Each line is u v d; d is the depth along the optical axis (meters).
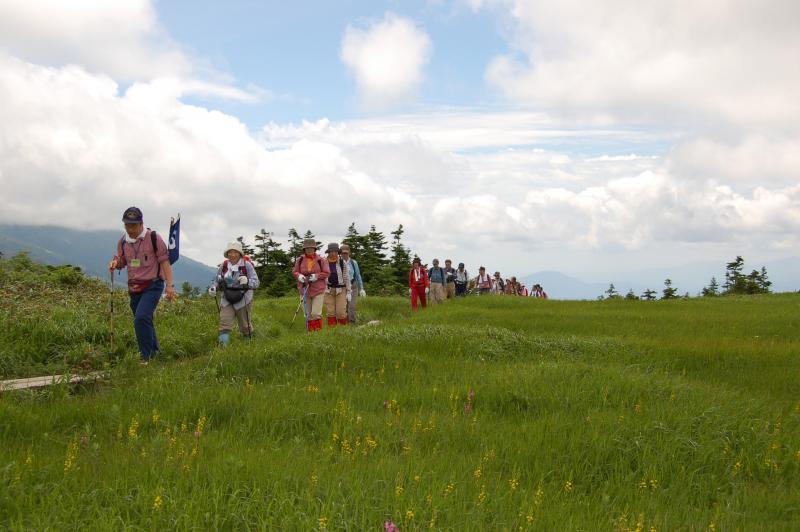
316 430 7.01
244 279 13.05
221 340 13.06
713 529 5.03
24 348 11.34
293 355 10.61
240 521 4.44
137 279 10.91
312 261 15.81
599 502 5.54
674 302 31.00
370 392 8.85
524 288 42.88
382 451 6.27
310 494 4.78
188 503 4.53
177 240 11.13
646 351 13.43
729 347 13.77
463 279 34.16
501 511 4.95
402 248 59.84
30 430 6.66
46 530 4.10
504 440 6.86
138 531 4.21
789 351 13.51
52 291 17.19
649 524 5.08
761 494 5.91
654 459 6.48
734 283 55.94
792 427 7.88
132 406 7.62
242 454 5.70
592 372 10.04
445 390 8.95
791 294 39.53
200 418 6.82
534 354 12.87
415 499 4.96
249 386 8.71
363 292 19.73
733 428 7.53
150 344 11.01
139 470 5.16
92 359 11.41
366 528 4.50
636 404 8.52
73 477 5.00
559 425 7.33
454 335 13.31
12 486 4.73
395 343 12.48
